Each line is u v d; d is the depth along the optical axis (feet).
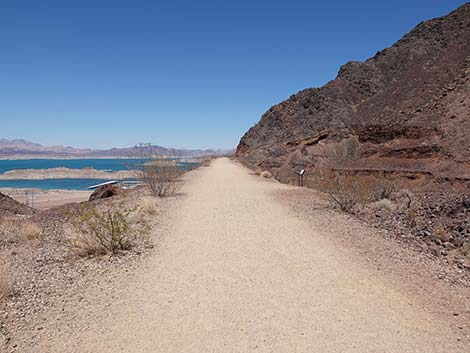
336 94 227.81
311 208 42.86
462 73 101.19
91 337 14.90
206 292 19.22
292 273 21.86
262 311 17.06
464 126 77.00
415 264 23.44
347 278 20.97
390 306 17.52
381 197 45.93
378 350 13.97
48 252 26.73
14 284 20.15
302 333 15.14
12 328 15.48
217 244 28.27
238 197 52.90
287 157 146.30
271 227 33.78
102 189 63.77
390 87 197.26
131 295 18.85
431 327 15.66
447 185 62.54
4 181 296.71
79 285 20.12
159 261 24.21
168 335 15.07
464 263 24.12
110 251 26.00
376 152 87.81
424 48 223.71
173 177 58.65
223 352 13.91
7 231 32.07
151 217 38.01
